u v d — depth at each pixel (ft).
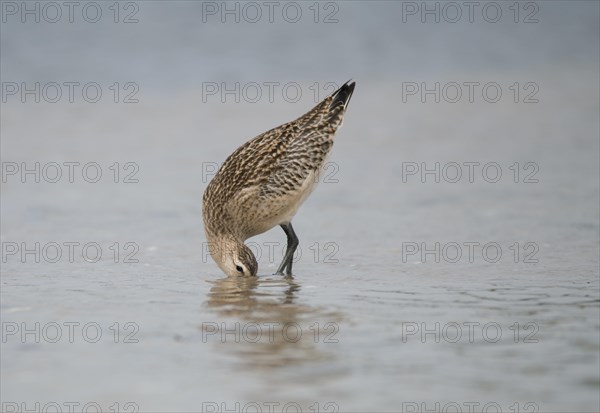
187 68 82.28
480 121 73.61
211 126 71.31
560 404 27.32
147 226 51.21
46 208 54.19
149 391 28.71
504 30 92.12
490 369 29.96
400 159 64.54
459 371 29.84
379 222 51.65
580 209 52.95
